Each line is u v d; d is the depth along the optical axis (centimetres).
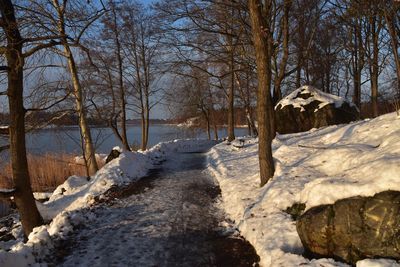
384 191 518
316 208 580
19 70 895
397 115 931
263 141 962
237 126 5491
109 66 2350
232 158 1529
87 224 845
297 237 630
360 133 960
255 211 788
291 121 1847
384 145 722
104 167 1424
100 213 933
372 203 515
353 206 531
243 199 897
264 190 895
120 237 752
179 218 860
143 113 2891
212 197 1039
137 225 823
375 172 554
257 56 948
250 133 3622
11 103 909
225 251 661
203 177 1327
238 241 702
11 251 620
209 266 606
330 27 2123
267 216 740
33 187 1714
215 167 1445
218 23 1550
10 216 1297
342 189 563
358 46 2502
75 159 1931
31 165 1811
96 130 2339
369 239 503
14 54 862
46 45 880
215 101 3812
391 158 577
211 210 916
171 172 1470
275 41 1512
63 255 674
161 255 656
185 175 1386
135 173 1417
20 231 1052
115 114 2481
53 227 800
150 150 2039
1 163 1562
